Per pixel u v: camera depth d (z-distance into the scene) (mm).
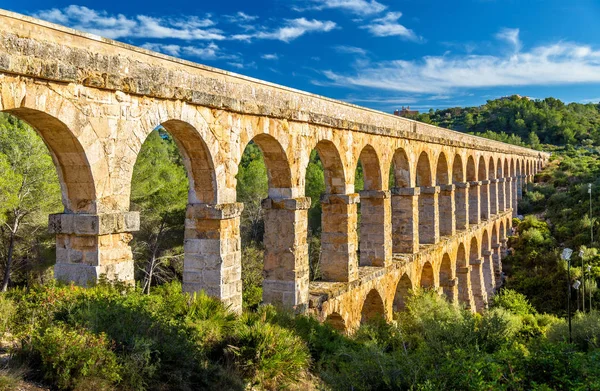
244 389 12289
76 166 11812
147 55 13211
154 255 39625
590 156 104750
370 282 23531
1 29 9828
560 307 40688
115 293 11594
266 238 19156
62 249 12391
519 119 150750
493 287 46156
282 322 16375
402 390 10789
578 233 50719
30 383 8984
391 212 28734
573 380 10031
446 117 198000
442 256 32125
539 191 72438
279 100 17953
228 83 15656
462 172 38719
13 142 32531
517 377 9992
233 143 15750
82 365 9250
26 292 12391
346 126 21641
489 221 46312
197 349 11984
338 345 16609
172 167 44188
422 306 22531
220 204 15195
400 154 28156
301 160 19219
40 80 10508
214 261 15258
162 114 13273
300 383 14031
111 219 12086
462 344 15008
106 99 11938
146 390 9984
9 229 34312
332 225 22250
